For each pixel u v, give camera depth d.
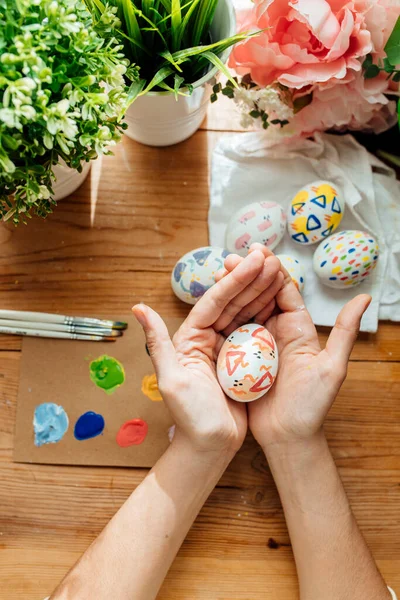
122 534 0.55
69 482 0.61
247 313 0.58
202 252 0.59
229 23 0.54
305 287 0.63
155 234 0.64
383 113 0.61
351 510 0.58
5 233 0.63
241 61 0.55
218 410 0.55
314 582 0.56
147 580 0.55
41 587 0.60
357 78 0.56
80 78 0.45
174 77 0.53
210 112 0.65
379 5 0.52
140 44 0.51
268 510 0.61
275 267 0.54
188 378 0.54
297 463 0.57
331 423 0.63
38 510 0.61
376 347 0.63
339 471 0.62
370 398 0.63
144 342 0.62
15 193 0.48
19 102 0.41
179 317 0.63
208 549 0.61
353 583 0.55
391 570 0.61
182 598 0.60
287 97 0.57
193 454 0.56
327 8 0.51
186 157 0.65
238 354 0.54
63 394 0.62
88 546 0.61
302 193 0.60
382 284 0.63
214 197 0.64
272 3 0.53
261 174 0.64
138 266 0.63
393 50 0.54
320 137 0.63
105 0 0.50
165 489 0.56
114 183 0.64
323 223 0.59
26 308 0.63
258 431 0.58
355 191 0.62
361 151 0.63
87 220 0.64
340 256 0.58
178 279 0.59
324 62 0.54
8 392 0.62
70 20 0.43
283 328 0.58
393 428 0.63
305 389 0.55
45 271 0.63
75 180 0.61
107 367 0.62
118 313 0.63
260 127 0.62
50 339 0.62
